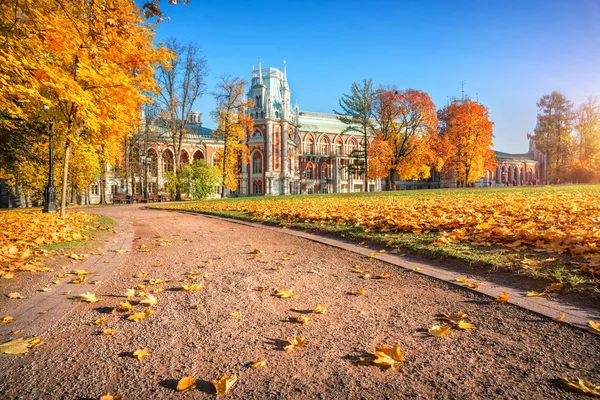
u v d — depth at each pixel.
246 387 2.28
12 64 6.42
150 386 2.33
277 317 3.48
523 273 3.99
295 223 10.27
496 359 2.46
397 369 2.41
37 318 3.60
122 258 6.65
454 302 3.59
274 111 64.56
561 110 64.25
